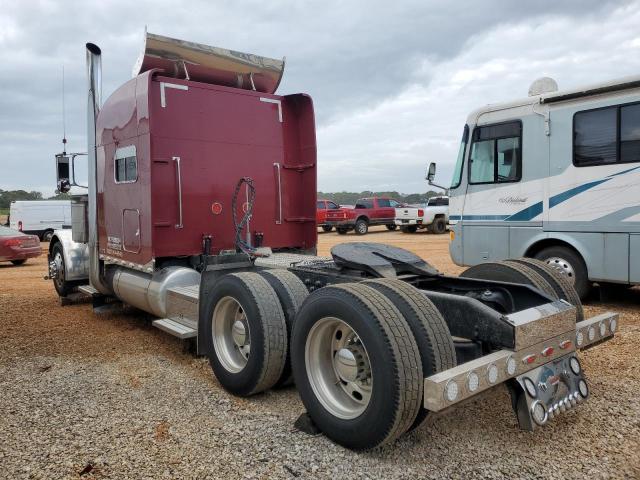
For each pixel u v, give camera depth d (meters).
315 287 4.60
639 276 7.25
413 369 2.97
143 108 5.80
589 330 3.72
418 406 2.99
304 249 7.02
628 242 7.33
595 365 4.98
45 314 7.79
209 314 4.61
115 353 5.63
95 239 7.25
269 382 4.14
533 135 8.27
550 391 3.35
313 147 6.86
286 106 6.95
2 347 5.91
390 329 3.02
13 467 3.17
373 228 35.09
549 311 3.46
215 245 6.32
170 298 5.59
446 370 2.98
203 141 6.21
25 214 27.45
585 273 7.86
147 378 4.80
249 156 6.59
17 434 3.62
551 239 8.21
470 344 3.46
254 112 6.63
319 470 3.10
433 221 27.50
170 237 5.99
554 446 3.39
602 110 7.52
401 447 3.38
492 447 3.38
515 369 3.16
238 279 4.30
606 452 3.31
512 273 4.68
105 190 6.86
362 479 3.00
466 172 9.18
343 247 4.74
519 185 8.47
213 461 3.22
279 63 6.90
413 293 3.36
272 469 3.12
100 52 7.10
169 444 3.46
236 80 6.67
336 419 3.34
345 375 3.37
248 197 6.59
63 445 3.45
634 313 7.35
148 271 5.89
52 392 4.44
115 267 7.00
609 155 7.46
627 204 7.32
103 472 3.10
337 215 28.19
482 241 9.03
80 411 4.02
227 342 4.55
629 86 7.21
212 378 4.80
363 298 3.19
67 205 28.53
